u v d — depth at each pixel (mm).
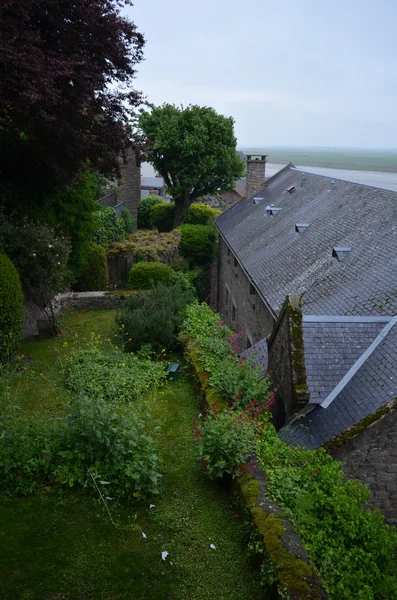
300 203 17703
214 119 30328
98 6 10031
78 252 15203
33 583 4414
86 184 14648
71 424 6102
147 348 10820
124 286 21828
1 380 8516
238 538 5227
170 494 5977
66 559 4723
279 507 5188
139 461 5844
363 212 12711
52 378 9266
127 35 10789
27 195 11992
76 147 10977
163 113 31141
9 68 8570
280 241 15461
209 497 5957
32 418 7484
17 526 5074
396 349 7449
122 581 4555
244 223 21000
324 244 12773
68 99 9930
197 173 31047
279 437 7363
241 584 4629
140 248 22625
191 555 4969
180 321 11781
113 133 11508
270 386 8625
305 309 10102
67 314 14148
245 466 5820
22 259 10602
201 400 8367
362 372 7539
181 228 28969
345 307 9266
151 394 8945
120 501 5648
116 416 6086
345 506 5352
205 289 28875
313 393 7480
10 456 5836
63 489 5684
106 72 10742
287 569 4242
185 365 10414
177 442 7348
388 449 6527
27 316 12008
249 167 24609
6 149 11586
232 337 11117
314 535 4984
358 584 4637
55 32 9992
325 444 6500
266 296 11992
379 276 9398
